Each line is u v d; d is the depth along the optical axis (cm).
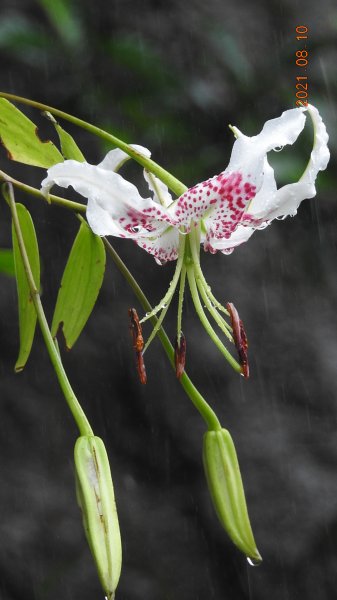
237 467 72
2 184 76
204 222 73
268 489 121
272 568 119
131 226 71
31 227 77
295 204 72
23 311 78
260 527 120
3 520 115
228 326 74
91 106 123
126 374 121
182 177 120
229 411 121
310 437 123
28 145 76
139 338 73
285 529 120
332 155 122
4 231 121
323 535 120
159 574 117
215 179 71
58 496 117
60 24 116
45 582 114
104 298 122
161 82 119
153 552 118
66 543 116
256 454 121
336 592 119
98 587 115
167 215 71
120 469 120
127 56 117
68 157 76
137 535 118
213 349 123
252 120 123
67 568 115
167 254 74
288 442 122
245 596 118
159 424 121
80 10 122
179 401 122
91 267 77
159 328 74
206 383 122
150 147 121
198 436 121
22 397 119
